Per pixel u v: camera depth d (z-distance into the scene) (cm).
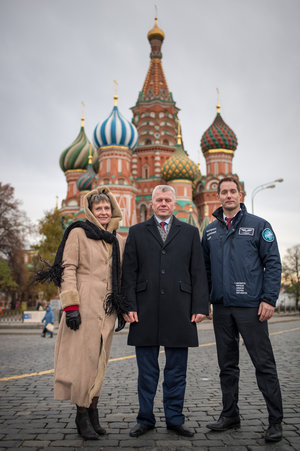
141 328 470
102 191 511
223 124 5394
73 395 422
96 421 443
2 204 4231
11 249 4297
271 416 426
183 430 428
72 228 480
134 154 5156
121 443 402
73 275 456
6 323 2756
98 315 452
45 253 3584
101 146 4372
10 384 695
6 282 4306
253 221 494
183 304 475
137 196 4997
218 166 5319
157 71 5512
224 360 473
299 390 634
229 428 450
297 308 6022
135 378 757
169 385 457
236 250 485
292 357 1024
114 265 479
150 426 448
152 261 488
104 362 445
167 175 4678
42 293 4006
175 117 5497
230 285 477
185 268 489
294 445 394
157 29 5672
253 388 655
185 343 462
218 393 626
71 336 446
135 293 487
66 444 397
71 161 5803
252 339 460
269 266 475
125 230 4112
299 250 6250
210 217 5194
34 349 1289
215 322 493
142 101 5291
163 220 510
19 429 445
